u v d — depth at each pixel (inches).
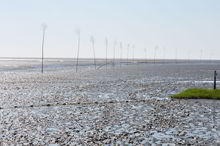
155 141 438.6
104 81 1700.3
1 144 414.0
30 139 444.5
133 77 2063.2
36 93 1106.7
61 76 2158.0
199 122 577.0
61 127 531.5
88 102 870.4
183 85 1450.5
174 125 550.3
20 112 692.1
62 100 916.0
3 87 1336.1
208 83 1572.3
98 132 494.3
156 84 1507.1
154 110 722.2
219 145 416.8
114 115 655.1
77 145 414.0
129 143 426.9
